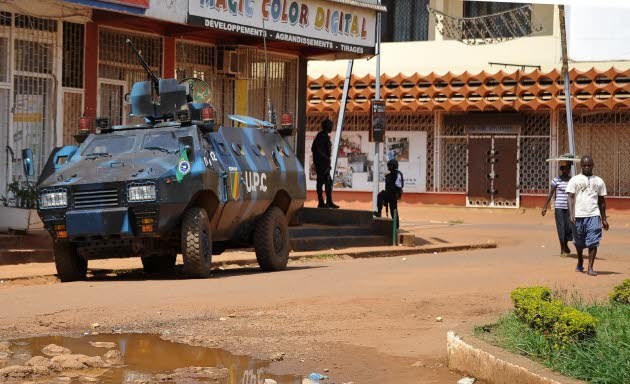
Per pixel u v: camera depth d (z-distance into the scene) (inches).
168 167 621.9
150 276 684.7
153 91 739.4
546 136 1610.5
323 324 472.1
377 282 619.2
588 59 1579.7
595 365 333.1
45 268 689.6
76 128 854.5
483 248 1020.5
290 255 829.8
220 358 402.3
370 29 1077.8
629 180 1581.0
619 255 913.5
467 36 1667.1
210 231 649.0
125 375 370.0
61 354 397.4
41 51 822.5
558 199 884.0
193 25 866.1
